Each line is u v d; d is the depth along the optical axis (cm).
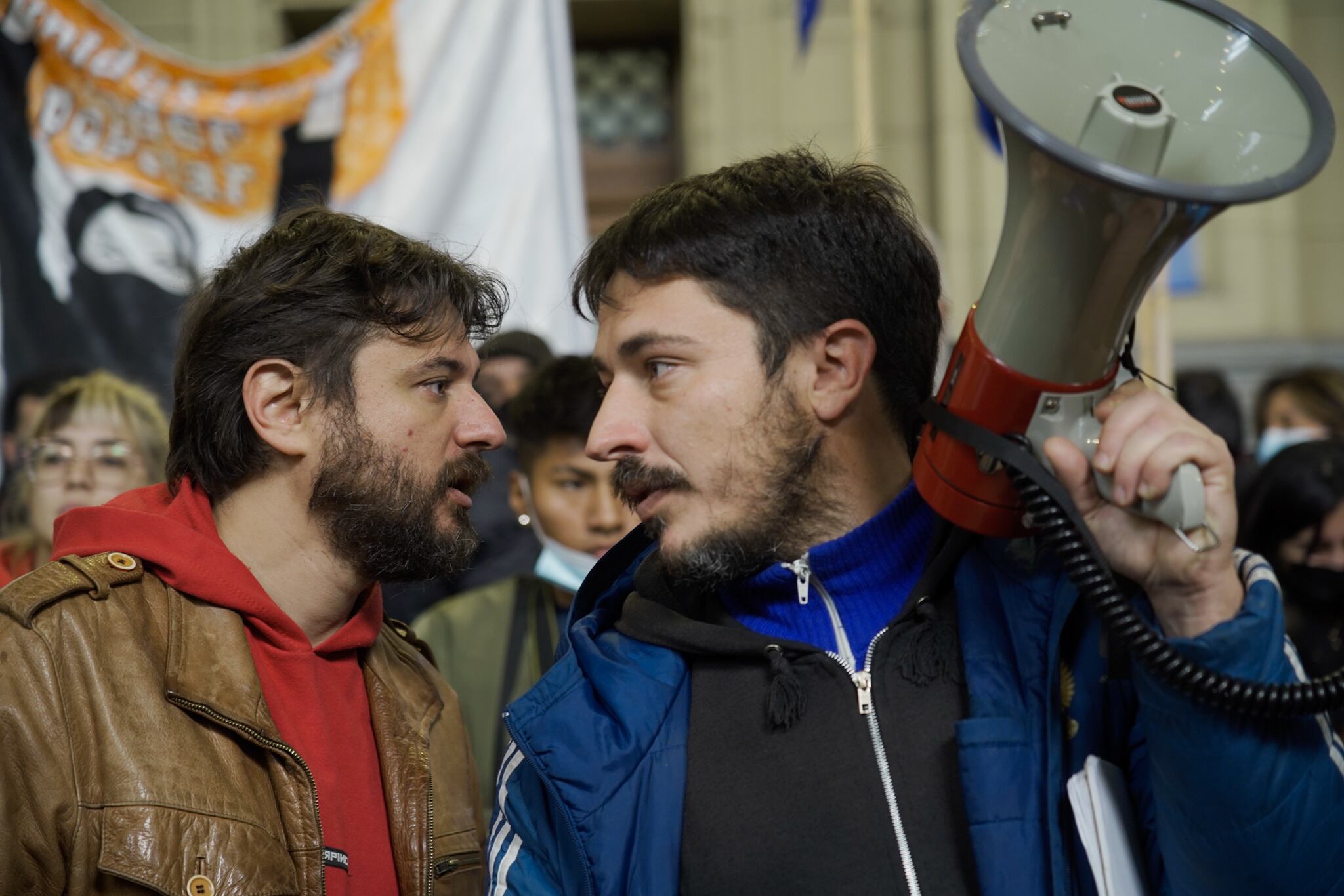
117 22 342
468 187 344
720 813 133
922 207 609
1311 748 117
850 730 135
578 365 258
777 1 614
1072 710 130
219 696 154
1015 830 125
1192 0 116
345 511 164
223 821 148
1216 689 112
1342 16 649
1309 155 105
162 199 340
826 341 138
